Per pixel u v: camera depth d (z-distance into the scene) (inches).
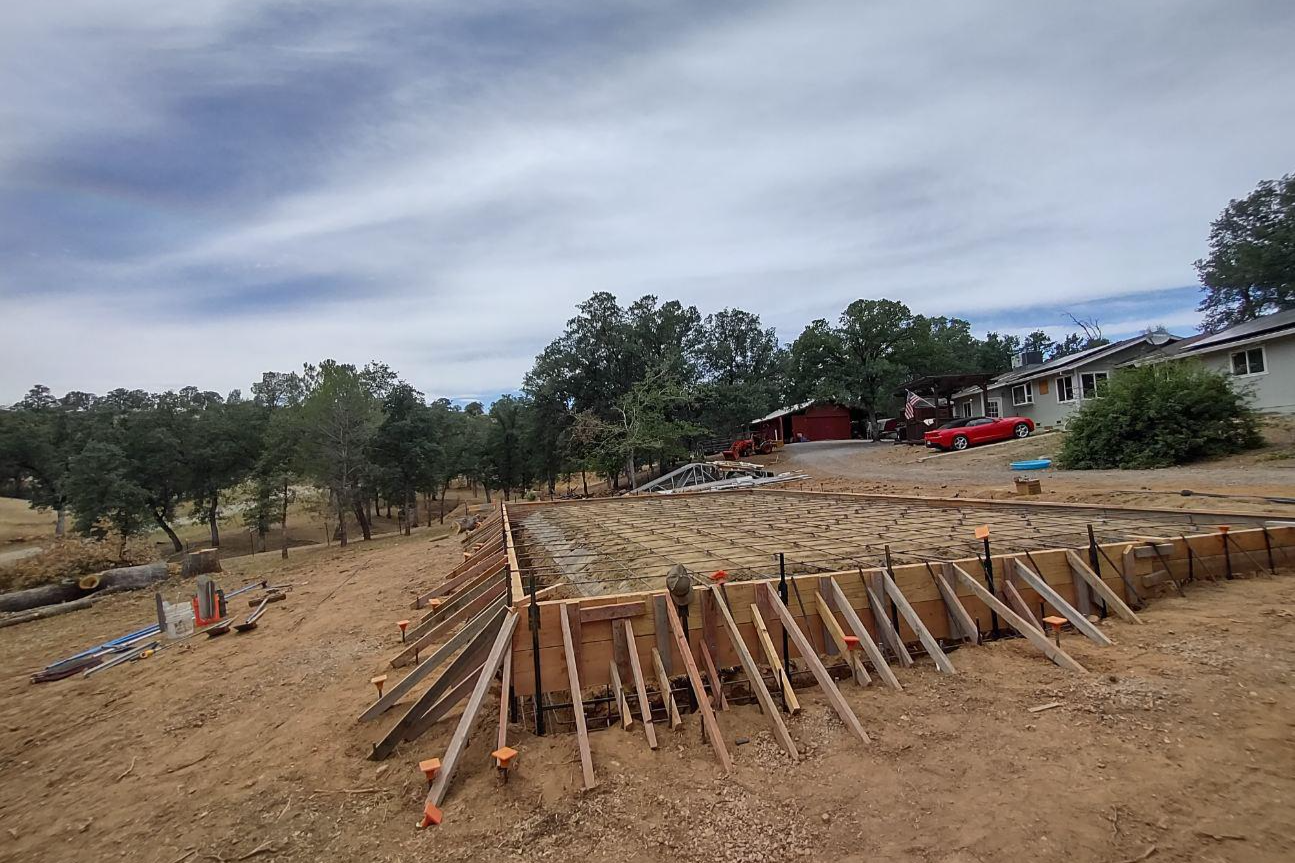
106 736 182.1
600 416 1272.1
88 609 452.1
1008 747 113.3
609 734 130.6
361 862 100.0
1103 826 91.0
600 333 1321.4
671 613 147.2
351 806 118.5
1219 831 88.4
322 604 356.5
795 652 155.4
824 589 157.6
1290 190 1152.8
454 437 1529.3
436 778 115.6
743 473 882.8
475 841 101.5
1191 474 432.5
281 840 110.3
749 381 1888.5
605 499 565.0
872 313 1364.4
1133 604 176.2
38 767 165.2
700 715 135.3
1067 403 903.1
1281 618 154.7
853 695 138.3
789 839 94.0
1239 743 108.1
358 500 1017.5
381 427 1104.2
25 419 1486.2
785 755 117.3
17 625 415.5
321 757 142.3
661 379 1243.2
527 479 1544.0
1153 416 495.8
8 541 1274.6
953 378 1047.0
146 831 121.2
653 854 93.6
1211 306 1316.4
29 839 124.6
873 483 621.3
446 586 299.4
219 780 139.6
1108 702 125.0
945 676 143.4
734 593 153.0
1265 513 261.6
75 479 994.7
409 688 163.6
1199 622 158.1
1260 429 511.8
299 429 941.2
